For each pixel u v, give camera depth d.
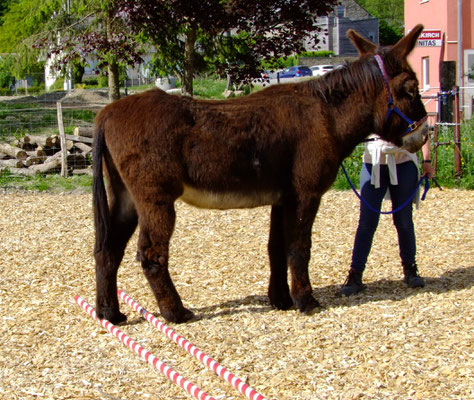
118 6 10.18
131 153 4.45
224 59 11.95
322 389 3.62
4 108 19.84
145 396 3.66
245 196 4.72
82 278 6.04
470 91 16.89
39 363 4.13
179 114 4.53
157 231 4.53
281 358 4.07
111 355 4.25
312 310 4.84
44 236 7.73
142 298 5.42
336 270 6.07
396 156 5.25
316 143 4.66
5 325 4.82
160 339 4.51
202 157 4.54
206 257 6.61
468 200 8.92
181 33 11.60
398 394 3.51
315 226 7.83
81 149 12.61
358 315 4.76
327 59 40.28
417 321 4.54
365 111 4.84
